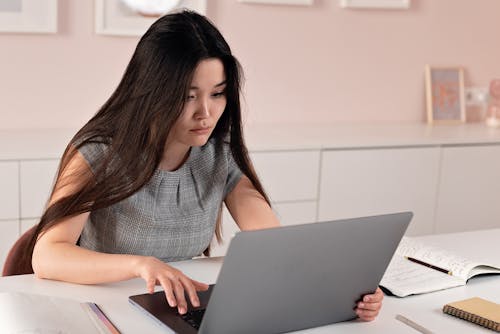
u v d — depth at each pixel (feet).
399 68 12.76
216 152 6.40
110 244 6.07
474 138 11.56
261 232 4.15
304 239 4.36
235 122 6.15
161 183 6.07
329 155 10.57
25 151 8.98
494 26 13.35
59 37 10.46
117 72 10.87
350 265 4.73
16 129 10.50
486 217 11.91
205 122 5.51
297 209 10.52
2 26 10.09
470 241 7.02
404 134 11.56
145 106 5.42
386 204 11.10
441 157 11.37
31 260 5.93
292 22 11.77
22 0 10.14
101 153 5.69
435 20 12.87
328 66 12.18
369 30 12.37
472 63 13.33
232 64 5.59
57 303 4.85
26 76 10.43
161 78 5.35
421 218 11.42
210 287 5.39
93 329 4.59
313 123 12.24
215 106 5.58
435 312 5.28
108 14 10.59
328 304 4.85
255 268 4.28
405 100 12.92
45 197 9.14
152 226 6.03
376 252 4.80
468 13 13.11
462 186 11.62
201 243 6.32
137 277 5.25
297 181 10.44
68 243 5.55
